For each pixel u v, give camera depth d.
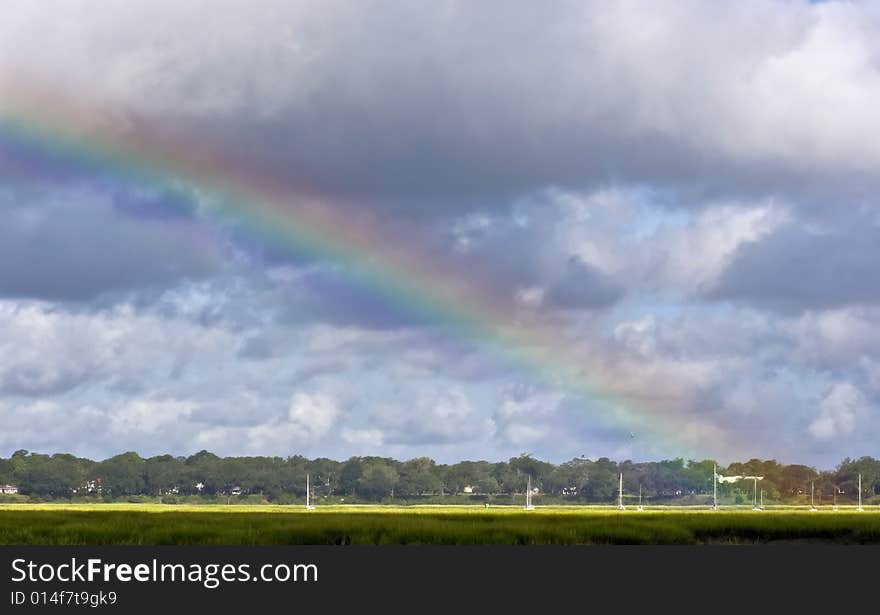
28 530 77.62
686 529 92.50
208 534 77.38
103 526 83.06
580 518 111.81
